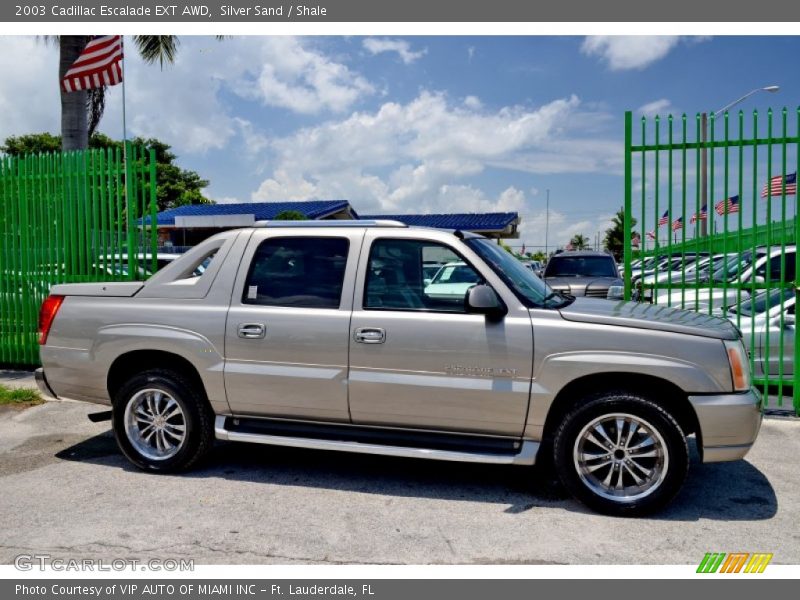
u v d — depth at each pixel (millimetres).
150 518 4137
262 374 4617
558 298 4906
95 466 5141
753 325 6566
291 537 3877
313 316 4547
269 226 4887
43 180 8242
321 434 4621
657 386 4215
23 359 8648
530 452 4238
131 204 7691
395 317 4402
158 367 5004
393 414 4445
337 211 33000
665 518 4148
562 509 4297
